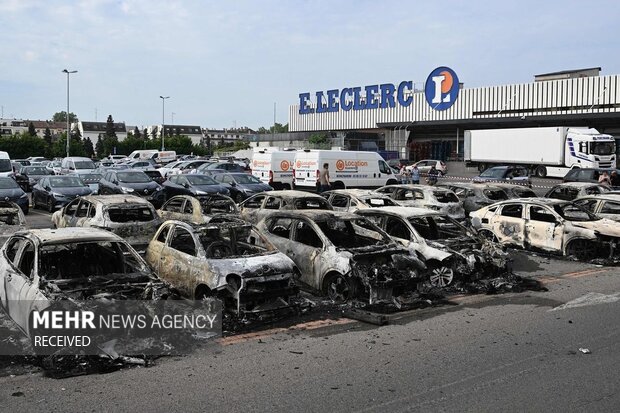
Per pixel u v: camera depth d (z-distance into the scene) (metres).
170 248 9.38
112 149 86.00
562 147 39.59
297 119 76.06
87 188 22.95
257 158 30.48
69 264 8.53
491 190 20.06
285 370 6.31
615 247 13.14
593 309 9.03
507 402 5.43
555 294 10.09
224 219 10.76
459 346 7.17
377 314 8.38
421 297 9.72
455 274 10.48
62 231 8.24
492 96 53.19
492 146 44.94
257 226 11.16
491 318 8.54
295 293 8.46
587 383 5.91
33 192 23.80
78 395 5.59
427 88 58.00
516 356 6.77
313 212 10.77
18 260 7.86
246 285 8.07
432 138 60.28
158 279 7.62
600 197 15.84
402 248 10.00
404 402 5.43
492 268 10.86
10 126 149.50
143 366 6.43
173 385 5.86
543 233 14.01
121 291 7.22
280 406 5.34
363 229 11.08
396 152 56.69
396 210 12.07
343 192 17.20
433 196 17.61
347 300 9.27
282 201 14.61
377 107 63.50
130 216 13.00
